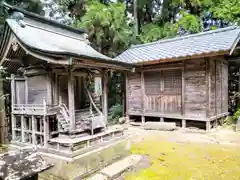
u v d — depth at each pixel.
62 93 6.93
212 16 14.60
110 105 14.72
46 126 5.96
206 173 4.16
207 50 7.32
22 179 1.82
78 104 7.64
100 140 6.49
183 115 8.38
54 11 15.42
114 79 15.18
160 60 8.37
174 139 6.97
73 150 5.48
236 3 12.88
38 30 7.51
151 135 7.70
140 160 5.05
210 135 7.35
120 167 4.55
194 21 13.70
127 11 17.62
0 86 7.79
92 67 7.04
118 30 13.16
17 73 8.10
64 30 8.86
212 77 8.16
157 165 4.70
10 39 6.53
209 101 7.77
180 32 14.80
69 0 14.57
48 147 5.95
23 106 6.80
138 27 17.80
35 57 6.30
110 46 13.78
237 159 4.89
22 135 6.71
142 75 9.59
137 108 9.84
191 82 8.20
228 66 11.24
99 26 12.50
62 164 4.90
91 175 4.27
